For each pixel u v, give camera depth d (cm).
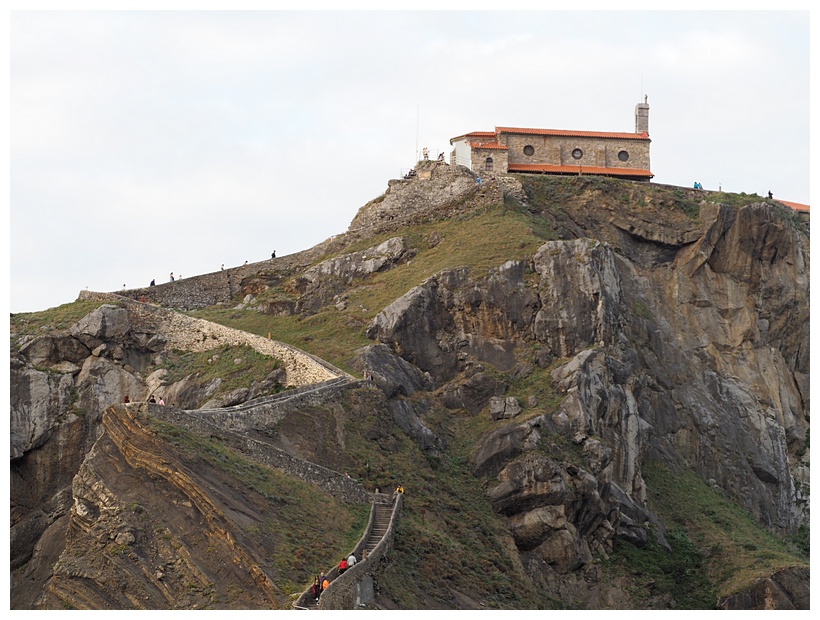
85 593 7162
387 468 9275
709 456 11931
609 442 10481
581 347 10862
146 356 11300
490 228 12250
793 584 9956
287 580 6944
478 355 10894
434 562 8362
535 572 9400
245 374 10562
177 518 7250
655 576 9856
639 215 13100
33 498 10475
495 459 9856
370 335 11050
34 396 10762
